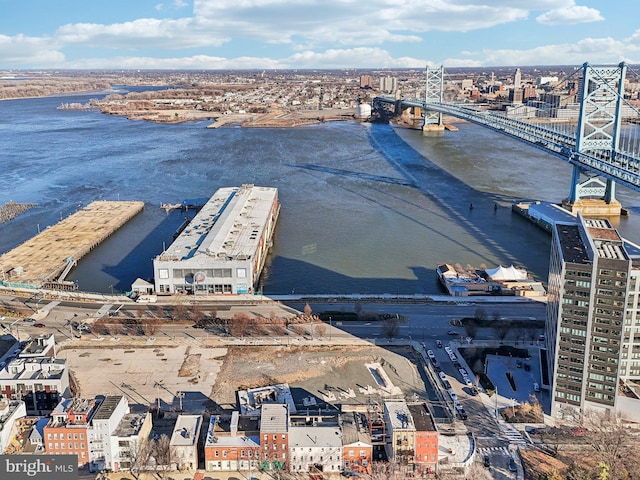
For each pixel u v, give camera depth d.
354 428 148.12
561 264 154.38
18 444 145.50
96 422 139.25
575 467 135.50
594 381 156.75
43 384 160.38
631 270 164.38
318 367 184.38
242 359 189.12
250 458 140.88
